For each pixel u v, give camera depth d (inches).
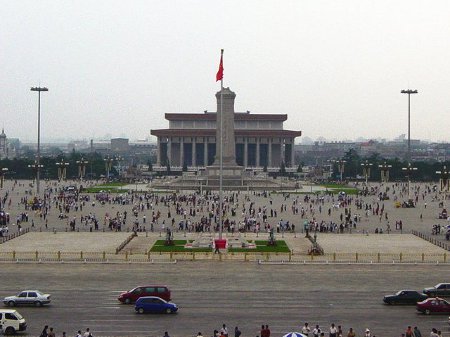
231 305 2945.4
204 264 3949.3
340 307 2920.8
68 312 2807.6
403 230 5738.2
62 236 5172.2
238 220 6279.5
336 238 5157.5
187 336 2447.1
